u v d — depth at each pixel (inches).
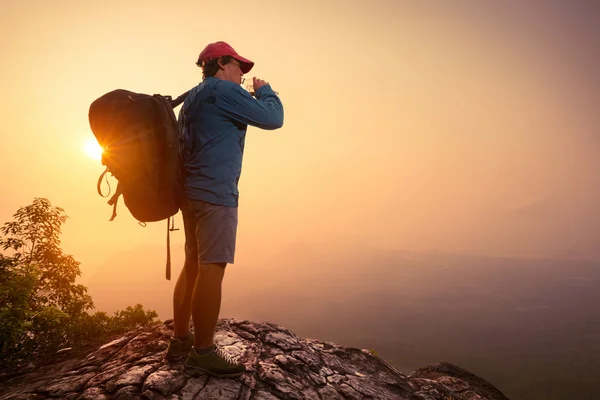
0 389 103.4
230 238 93.0
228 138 92.6
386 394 121.1
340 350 141.5
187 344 105.2
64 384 98.0
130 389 90.8
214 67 99.0
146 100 86.2
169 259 96.2
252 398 93.3
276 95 100.6
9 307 241.3
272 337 124.3
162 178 86.6
